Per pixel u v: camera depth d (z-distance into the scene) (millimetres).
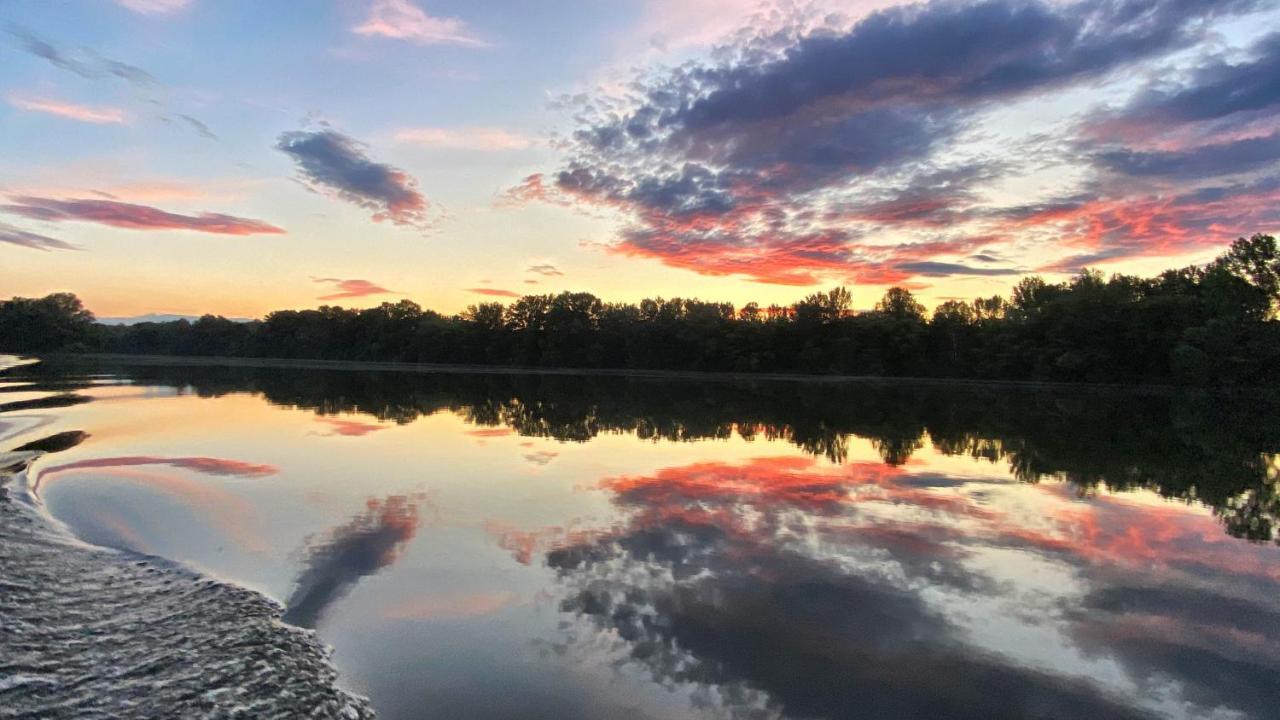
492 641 7520
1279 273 64812
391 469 17719
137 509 13211
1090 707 6418
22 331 127500
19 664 6438
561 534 11750
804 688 6656
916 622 8281
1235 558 11039
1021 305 90438
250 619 7828
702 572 9914
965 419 33969
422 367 109812
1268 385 62781
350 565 9984
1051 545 11625
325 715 5848
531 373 90875
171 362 120062
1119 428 30875
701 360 99750
